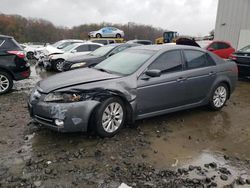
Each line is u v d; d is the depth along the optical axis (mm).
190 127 5492
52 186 3383
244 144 4820
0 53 7785
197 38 25906
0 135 4773
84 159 4035
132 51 5934
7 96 7703
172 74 5484
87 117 4469
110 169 3797
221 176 3730
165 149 4473
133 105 4945
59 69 13602
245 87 9961
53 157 4062
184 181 3590
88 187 3393
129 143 4613
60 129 4379
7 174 3602
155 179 3609
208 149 4562
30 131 4969
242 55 10789
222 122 5867
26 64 8289
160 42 30594
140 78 5066
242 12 18453
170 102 5531
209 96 6285
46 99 4457
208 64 6238
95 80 4738
